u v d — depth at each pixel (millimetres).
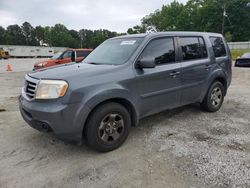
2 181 2768
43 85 3078
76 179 2795
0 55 49125
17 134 4141
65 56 13148
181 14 71250
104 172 2924
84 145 3650
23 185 2691
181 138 3846
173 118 4852
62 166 3080
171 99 4219
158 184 2656
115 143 3471
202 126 4379
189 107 5609
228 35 52094
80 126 3090
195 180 2709
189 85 4492
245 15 60562
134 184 2670
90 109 3131
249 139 3756
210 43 5074
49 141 3830
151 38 3980
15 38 109188
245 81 10188
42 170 2994
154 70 3867
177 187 2594
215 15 63562
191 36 4684
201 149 3430
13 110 5766
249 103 6066
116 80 3396
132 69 3623
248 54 17719
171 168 2967
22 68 21938
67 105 2984
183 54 4418
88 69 3445
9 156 3357
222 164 3012
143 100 3764
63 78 3074
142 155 3316
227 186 2584
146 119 4805
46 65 12719
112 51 4168
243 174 2785
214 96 5207
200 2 69625
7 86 10086
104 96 3229
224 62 5320
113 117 3410
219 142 3656
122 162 3145
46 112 2982
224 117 4895
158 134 4031
